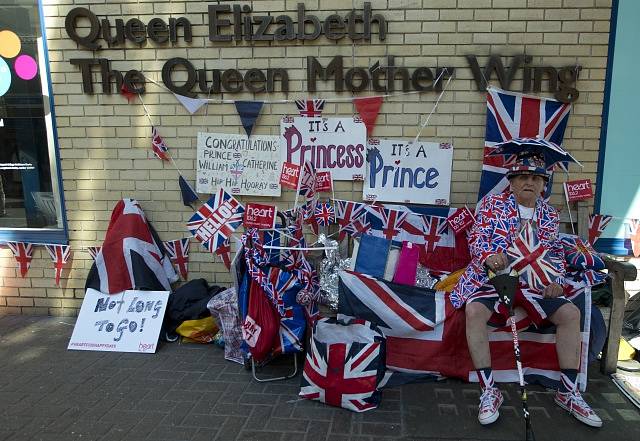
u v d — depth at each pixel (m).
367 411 3.16
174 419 3.10
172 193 4.49
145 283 4.20
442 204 4.17
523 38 3.95
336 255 3.97
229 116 4.31
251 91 4.24
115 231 4.29
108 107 4.44
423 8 3.98
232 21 4.16
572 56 3.94
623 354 3.77
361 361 3.15
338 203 4.18
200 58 4.26
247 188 4.37
